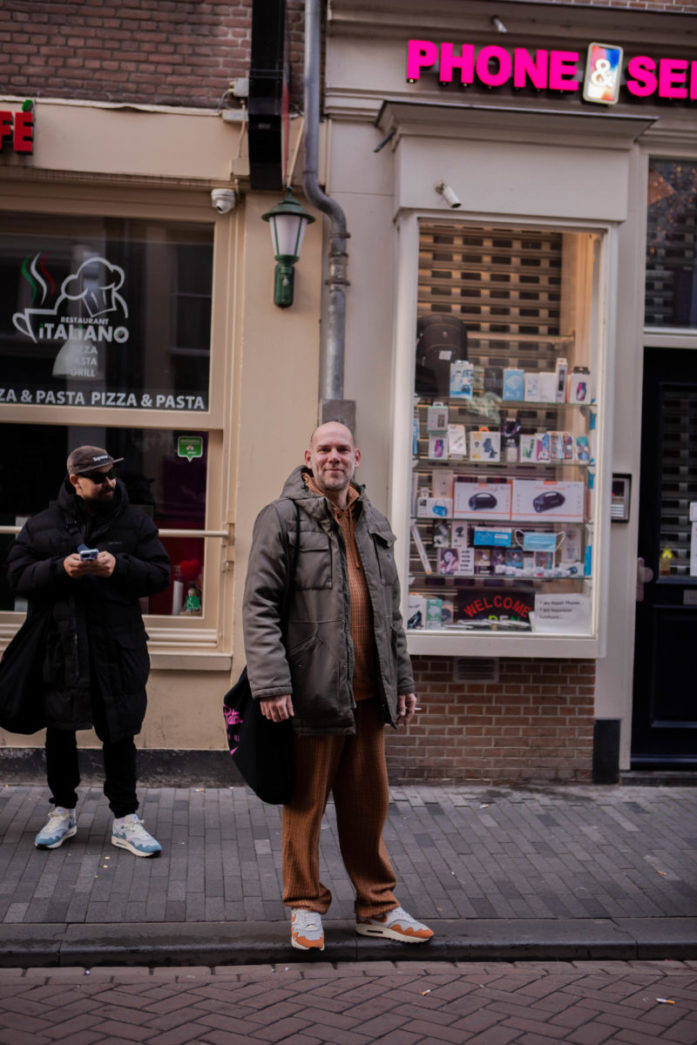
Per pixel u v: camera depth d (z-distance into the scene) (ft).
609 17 20.43
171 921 13.94
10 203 20.25
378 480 20.56
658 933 14.16
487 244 20.66
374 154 20.44
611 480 20.59
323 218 20.34
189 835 17.31
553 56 20.31
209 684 20.12
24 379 20.58
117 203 20.38
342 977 13.04
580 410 20.84
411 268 19.90
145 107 19.90
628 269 21.16
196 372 20.80
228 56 20.24
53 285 20.59
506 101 20.54
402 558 19.94
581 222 20.21
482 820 18.72
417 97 20.43
